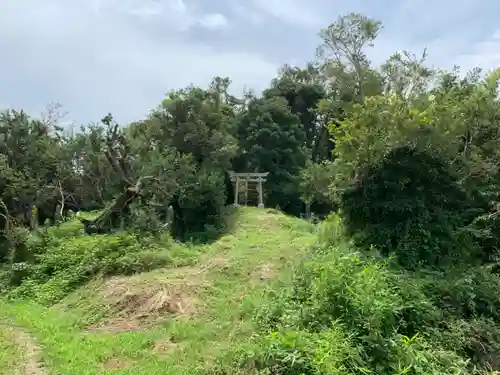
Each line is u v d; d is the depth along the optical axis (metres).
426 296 10.51
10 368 8.55
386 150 12.84
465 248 12.73
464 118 13.88
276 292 11.63
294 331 8.50
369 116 13.14
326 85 46.22
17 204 26.64
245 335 9.96
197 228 29.98
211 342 10.05
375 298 9.20
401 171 12.86
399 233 12.62
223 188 31.00
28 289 16.91
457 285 10.70
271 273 14.32
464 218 13.36
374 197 13.16
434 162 12.93
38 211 30.02
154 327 11.76
